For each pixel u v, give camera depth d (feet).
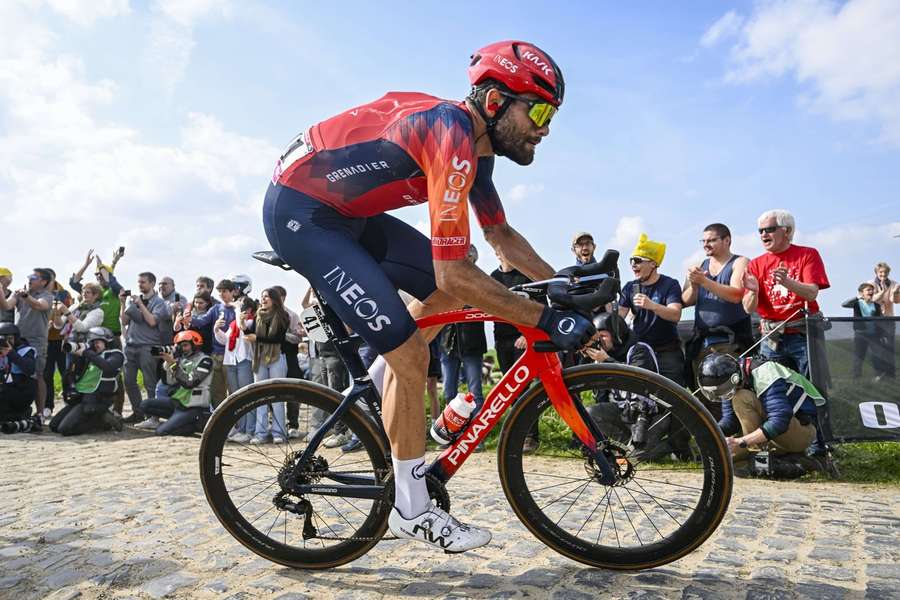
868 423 13.62
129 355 24.40
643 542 7.68
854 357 13.83
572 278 6.45
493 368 34.58
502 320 6.95
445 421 7.03
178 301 26.76
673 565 7.30
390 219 7.78
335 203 6.74
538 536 7.12
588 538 7.95
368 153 6.55
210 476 7.58
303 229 6.72
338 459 7.89
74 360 22.08
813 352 13.84
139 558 7.97
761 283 14.88
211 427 7.59
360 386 7.36
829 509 10.05
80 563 7.84
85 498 11.43
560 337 6.24
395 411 6.78
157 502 10.98
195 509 10.43
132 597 6.82
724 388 12.87
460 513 10.11
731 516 9.55
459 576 7.14
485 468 14.56
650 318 15.65
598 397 7.36
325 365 18.76
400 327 6.55
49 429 22.56
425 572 7.31
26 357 22.21
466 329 16.84
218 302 24.09
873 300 27.50
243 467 8.73
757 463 12.95
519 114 6.52
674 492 7.86
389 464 7.24
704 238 15.88
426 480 6.97
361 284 6.59
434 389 17.71
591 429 7.00
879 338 13.83
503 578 7.02
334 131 6.71
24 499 11.50
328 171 6.65
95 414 21.57
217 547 8.34
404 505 6.81
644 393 6.75
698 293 15.46
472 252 16.40
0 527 9.55
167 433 20.90
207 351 23.27
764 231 14.55
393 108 6.70
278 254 7.09
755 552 7.76
